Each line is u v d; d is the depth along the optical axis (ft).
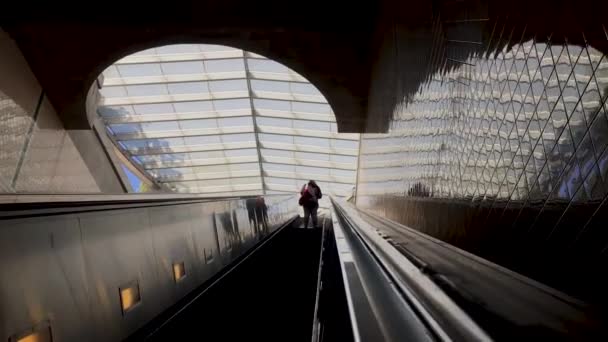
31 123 38.58
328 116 79.46
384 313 5.30
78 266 10.05
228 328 12.12
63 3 34.40
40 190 40.34
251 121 83.71
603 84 7.18
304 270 19.58
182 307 14.26
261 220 36.81
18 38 37.22
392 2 27.81
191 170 101.50
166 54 65.67
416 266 4.81
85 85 40.73
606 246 6.97
